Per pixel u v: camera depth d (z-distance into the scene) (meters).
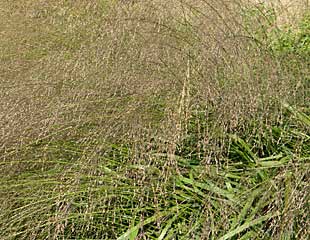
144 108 2.76
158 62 2.97
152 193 2.54
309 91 3.04
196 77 2.85
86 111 2.74
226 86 2.80
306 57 3.36
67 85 2.89
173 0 3.64
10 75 3.07
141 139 2.61
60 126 2.72
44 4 3.81
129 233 2.40
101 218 2.50
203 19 3.39
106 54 3.06
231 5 3.72
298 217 2.32
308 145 2.74
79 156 2.67
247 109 2.78
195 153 2.73
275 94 2.87
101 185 2.54
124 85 2.87
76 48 3.44
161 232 2.43
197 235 2.38
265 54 3.08
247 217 2.41
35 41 3.52
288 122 2.87
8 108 2.78
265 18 4.05
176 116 2.62
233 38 3.06
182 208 2.50
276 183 2.43
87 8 3.80
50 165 2.71
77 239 2.48
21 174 2.64
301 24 4.30
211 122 2.76
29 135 2.70
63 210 2.41
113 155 2.66
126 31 3.22
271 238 2.25
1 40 3.41
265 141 2.80
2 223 2.53
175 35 3.21
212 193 2.49
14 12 3.76
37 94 2.85
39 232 2.49
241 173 2.62
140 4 3.61
